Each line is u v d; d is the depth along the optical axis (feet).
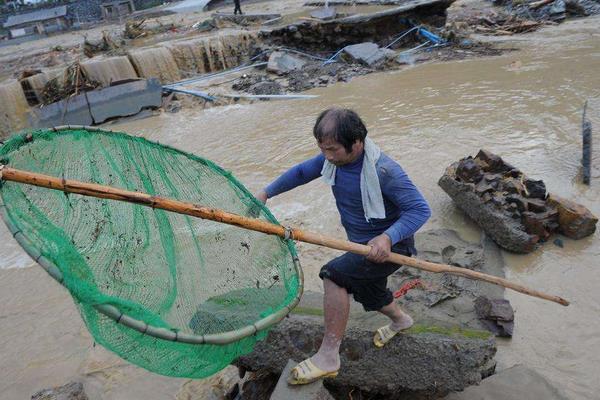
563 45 40.68
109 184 9.15
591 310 12.58
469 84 33.37
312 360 8.59
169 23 76.13
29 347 13.96
